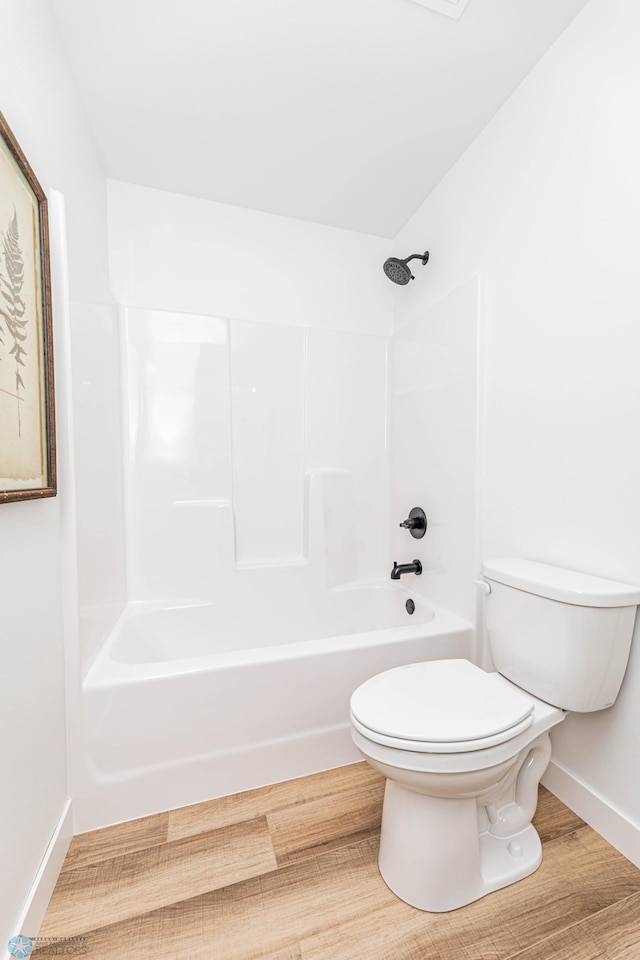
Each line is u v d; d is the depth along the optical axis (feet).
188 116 4.84
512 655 3.91
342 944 2.88
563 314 3.99
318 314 7.02
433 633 4.88
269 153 5.44
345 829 3.81
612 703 3.49
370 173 5.80
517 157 4.53
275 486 6.83
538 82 4.25
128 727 3.81
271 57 4.20
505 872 3.30
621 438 3.48
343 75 4.41
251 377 6.62
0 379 2.49
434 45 4.10
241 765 4.20
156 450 6.15
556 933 2.94
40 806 3.08
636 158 3.33
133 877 3.34
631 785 3.46
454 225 5.65
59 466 3.59
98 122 4.83
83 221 4.46
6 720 2.61
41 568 3.18
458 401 5.38
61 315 3.62
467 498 5.21
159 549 6.17
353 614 7.04
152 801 3.94
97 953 2.83
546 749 3.73
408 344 6.67
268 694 4.21
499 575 4.02
